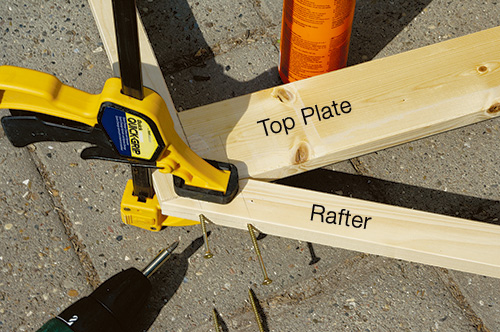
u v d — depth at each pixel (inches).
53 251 31.4
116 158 27.5
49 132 26.7
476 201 32.5
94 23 35.4
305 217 29.6
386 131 30.3
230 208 29.5
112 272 31.2
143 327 30.4
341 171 33.0
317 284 31.2
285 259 31.5
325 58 32.1
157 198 29.9
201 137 30.3
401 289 31.1
